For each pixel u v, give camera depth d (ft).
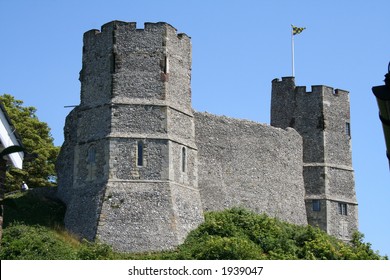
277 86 185.98
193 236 140.87
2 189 57.41
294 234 150.71
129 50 146.61
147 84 146.00
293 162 175.01
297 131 181.27
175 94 148.36
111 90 144.87
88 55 149.79
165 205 139.44
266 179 165.99
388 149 38.40
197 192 149.07
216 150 157.89
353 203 181.06
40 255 122.42
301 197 175.52
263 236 142.31
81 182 144.25
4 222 136.46
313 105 181.98
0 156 40.63
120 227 136.15
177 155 145.07
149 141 142.82
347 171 182.09
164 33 148.25
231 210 151.12
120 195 138.82
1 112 55.47
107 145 141.90
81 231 138.82
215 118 159.53
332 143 181.27
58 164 154.61
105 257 126.82
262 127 168.14
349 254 145.28
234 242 128.88
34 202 146.41
